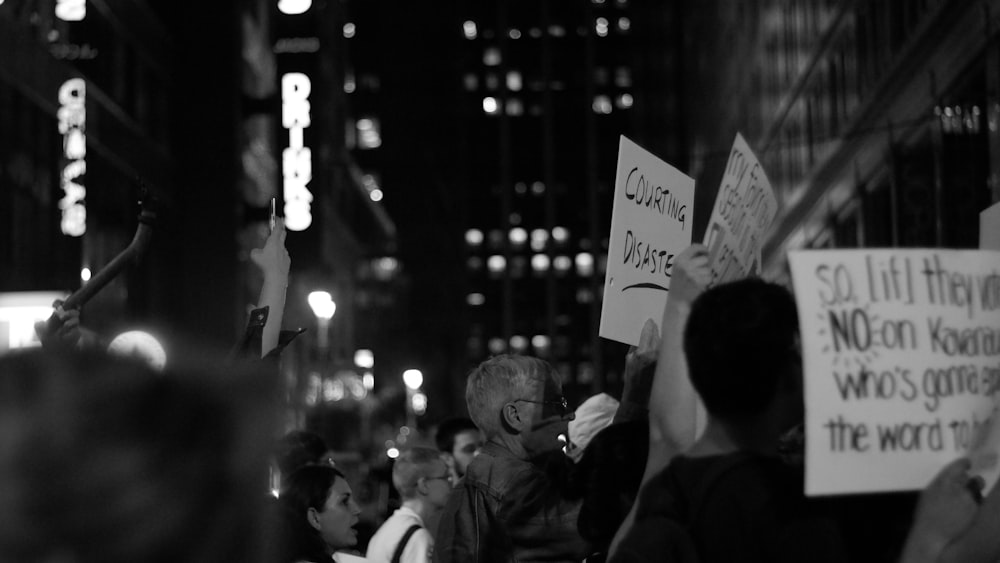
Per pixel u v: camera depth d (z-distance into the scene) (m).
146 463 1.17
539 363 5.12
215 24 44.84
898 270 2.74
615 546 3.05
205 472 1.21
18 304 12.31
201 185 44.19
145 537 1.16
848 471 2.67
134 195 39.16
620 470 4.61
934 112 38.34
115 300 35.22
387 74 115.12
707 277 3.23
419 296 116.00
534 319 159.75
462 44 163.25
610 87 163.00
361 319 73.25
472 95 162.38
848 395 2.68
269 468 1.32
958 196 36.97
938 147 38.00
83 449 1.15
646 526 2.80
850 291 2.71
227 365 1.30
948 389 2.75
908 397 2.71
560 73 162.50
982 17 33.16
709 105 88.69
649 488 2.87
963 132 36.59
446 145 143.25
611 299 4.51
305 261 42.25
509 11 163.50
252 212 42.25
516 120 162.00
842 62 50.41
